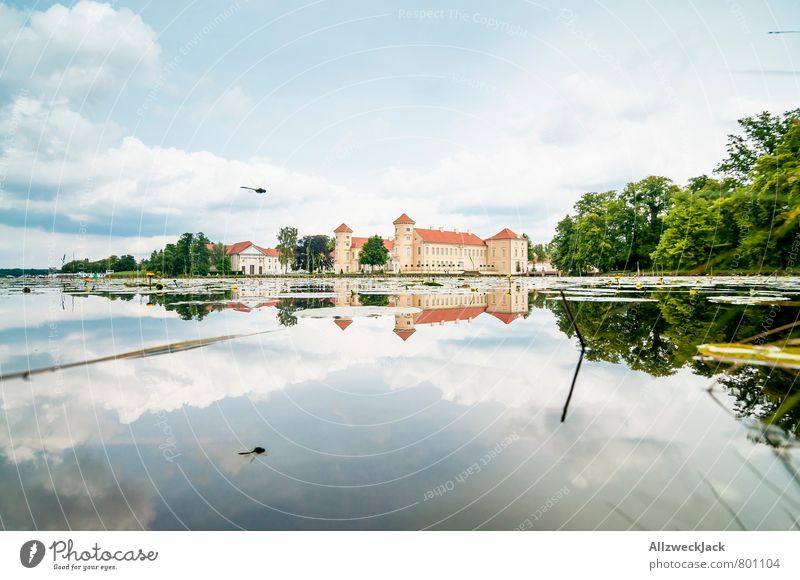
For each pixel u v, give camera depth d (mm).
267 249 133625
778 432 5035
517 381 7457
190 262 85750
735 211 31844
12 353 10266
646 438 4992
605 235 60531
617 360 8742
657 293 24984
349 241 118250
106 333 13117
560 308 19016
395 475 4230
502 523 3510
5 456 4707
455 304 22875
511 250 121562
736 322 12547
